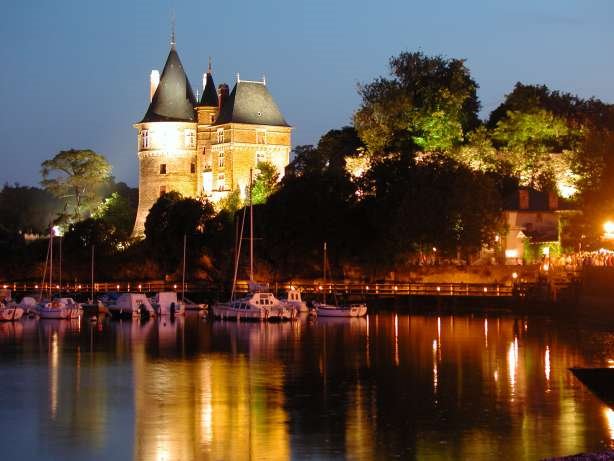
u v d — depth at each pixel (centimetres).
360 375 6612
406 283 12281
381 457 4438
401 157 13725
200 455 4512
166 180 18088
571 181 13950
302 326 10319
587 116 16488
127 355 7844
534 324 9894
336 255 13088
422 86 15750
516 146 15225
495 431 4869
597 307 9581
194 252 14562
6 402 5684
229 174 17588
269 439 4766
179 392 5997
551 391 5884
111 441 4756
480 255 13100
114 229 16425
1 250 16512
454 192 12000
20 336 9575
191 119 18300
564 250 12712
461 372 6675
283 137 17975
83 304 12600
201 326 10556
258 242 13500
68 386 6241
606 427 4931
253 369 6956
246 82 18012
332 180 13412
